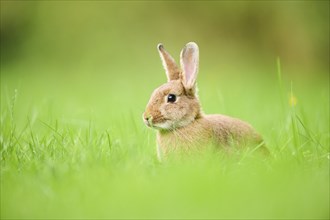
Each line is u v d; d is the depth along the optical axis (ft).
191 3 129.59
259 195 27.96
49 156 36.42
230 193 28.07
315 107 62.03
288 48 120.57
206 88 90.27
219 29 129.59
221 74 116.06
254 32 126.72
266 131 49.16
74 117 57.93
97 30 128.26
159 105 36.88
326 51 115.55
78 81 102.78
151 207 26.53
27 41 129.90
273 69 122.11
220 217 25.86
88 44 127.85
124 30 128.77
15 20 130.11
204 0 129.29
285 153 38.55
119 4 128.77
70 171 32.07
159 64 124.16
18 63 128.36
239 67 125.80
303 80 106.83
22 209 27.37
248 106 61.62
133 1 129.08
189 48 38.40
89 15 128.47
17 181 31.22
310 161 36.50
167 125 36.81
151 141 42.24
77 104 71.72
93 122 47.32
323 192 28.78
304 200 27.48
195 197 27.48
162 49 40.86
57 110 63.05
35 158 35.86
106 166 32.96
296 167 34.32
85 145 37.83
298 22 116.88
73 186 29.86
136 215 26.09
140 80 101.45
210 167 33.19
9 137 41.29
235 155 36.88
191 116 37.01
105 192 28.76
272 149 41.81
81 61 124.26
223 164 34.86
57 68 123.24
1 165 35.29
